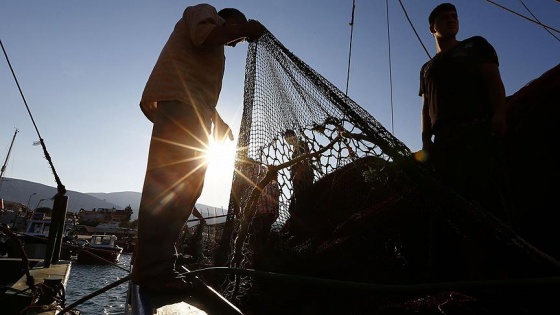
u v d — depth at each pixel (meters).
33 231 34.16
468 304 2.10
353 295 2.63
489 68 2.58
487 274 2.12
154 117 2.11
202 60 2.07
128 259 46.97
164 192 1.78
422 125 3.40
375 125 1.83
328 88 1.92
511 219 2.23
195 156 1.89
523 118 2.53
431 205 1.98
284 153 2.55
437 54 3.23
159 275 1.70
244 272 1.75
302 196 3.07
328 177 2.80
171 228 1.76
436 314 2.17
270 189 3.75
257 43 2.35
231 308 1.73
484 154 2.34
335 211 3.07
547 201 2.43
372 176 2.14
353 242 2.97
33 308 5.27
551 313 1.91
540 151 2.48
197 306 1.77
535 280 1.22
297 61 2.05
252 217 3.24
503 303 2.03
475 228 1.89
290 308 2.89
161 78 1.95
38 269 9.54
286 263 3.13
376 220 2.82
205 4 2.13
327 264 3.01
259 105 2.69
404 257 2.95
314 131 2.24
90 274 25.48
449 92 2.70
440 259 2.48
